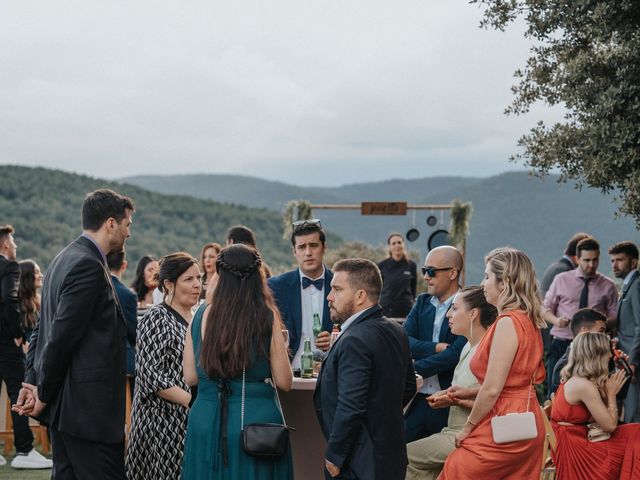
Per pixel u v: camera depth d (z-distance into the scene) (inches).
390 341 178.9
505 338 188.1
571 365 241.3
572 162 339.0
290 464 185.2
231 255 186.1
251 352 181.3
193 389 197.6
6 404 360.8
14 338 329.1
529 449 188.1
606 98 314.0
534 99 356.5
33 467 329.7
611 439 238.5
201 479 181.3
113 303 202.7
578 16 337.7
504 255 194.1
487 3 357.4
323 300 251.1
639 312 332.5
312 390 222.5
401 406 180.1
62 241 2536.9
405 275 559.5
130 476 216.5
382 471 174.6
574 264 411.2
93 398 197.9
